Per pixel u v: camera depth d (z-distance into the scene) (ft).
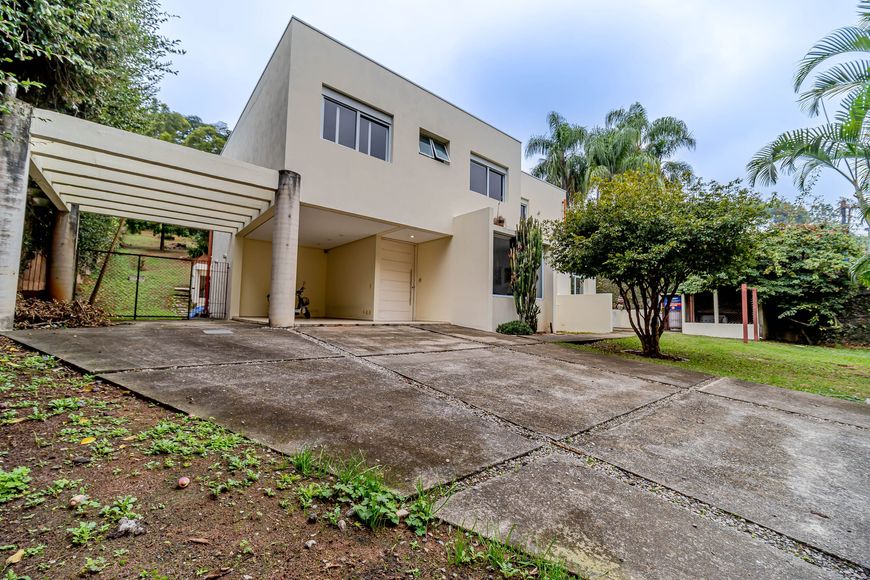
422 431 10.24
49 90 19.42
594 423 12.06
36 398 9.62
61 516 5.45
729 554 6.17
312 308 42.63
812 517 7.46
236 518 5.84
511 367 19.25
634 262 23.98
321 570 4.99
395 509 6.40
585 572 5.42
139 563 4.76
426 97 33.88
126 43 20.77
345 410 11.25
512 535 6.17
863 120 20.24
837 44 20.61
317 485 6.97
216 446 8.04
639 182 26.00
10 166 16.57
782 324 45.14
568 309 46.26
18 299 21.17
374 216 29.73
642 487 8.28
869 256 22.74
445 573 5.19
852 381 21.35
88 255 36.06
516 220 41.52
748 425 12.93
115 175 23.17
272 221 29.96
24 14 13.30
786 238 43.88
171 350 16.17
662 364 23.61
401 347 21.98
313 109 26.50
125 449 7.55
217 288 39.11
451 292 35.50
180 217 32.73
